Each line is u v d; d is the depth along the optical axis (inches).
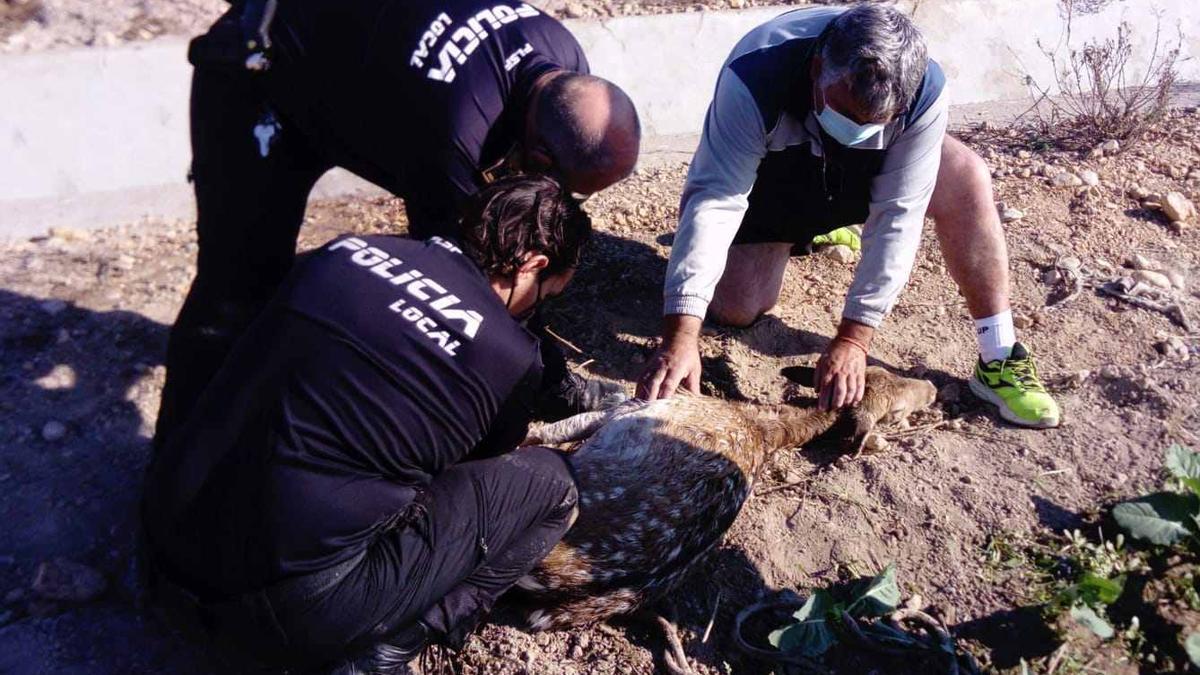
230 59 130.1
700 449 149.3
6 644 132.8
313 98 133.7
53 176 196.5
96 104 203.0
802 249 184.4
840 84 129.0
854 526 153.7
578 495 130.2
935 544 151.0
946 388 178.2
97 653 133.1
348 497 109.8
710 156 149.1
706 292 148.6
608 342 182.5
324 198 206.2
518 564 126.3
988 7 261.1
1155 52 257.0
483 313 111.3
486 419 113.6
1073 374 175.9
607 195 213.0
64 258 185.9
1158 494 148.6
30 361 167.9
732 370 179.3
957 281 173.2
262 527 108.1
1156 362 179.8
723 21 241.6
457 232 119.1
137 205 197.0
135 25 222.7
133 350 172.1
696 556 145.3
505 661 134.9
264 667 122.4
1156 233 211.3
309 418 107.3
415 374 108.1
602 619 140.8
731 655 138.3
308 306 108.9
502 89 127.7
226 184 142.5
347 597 112.3
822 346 185.6
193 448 110.6
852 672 135.9
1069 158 231.1
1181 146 237.5
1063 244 206.5
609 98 123.7
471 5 131.5
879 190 152.6
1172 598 141.3
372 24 130.0
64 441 158.2
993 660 136.7
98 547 145.7
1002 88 255.1
